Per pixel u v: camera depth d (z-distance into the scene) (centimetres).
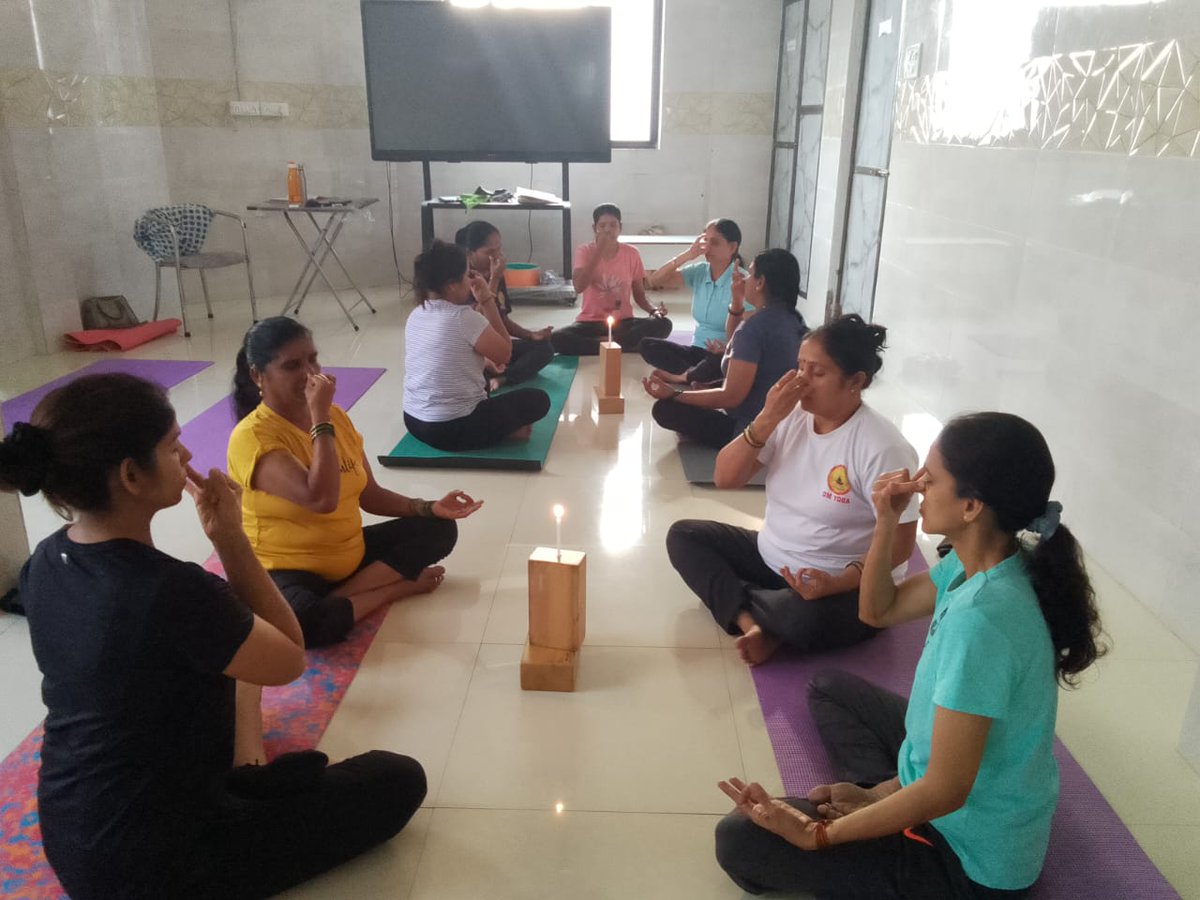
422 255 327
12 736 190
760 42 655
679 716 198
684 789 177
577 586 203
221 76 580
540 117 616
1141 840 166
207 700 130
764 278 313
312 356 211
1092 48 259
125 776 126
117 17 523
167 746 127
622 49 665
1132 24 239
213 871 137
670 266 449
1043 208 288
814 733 192
